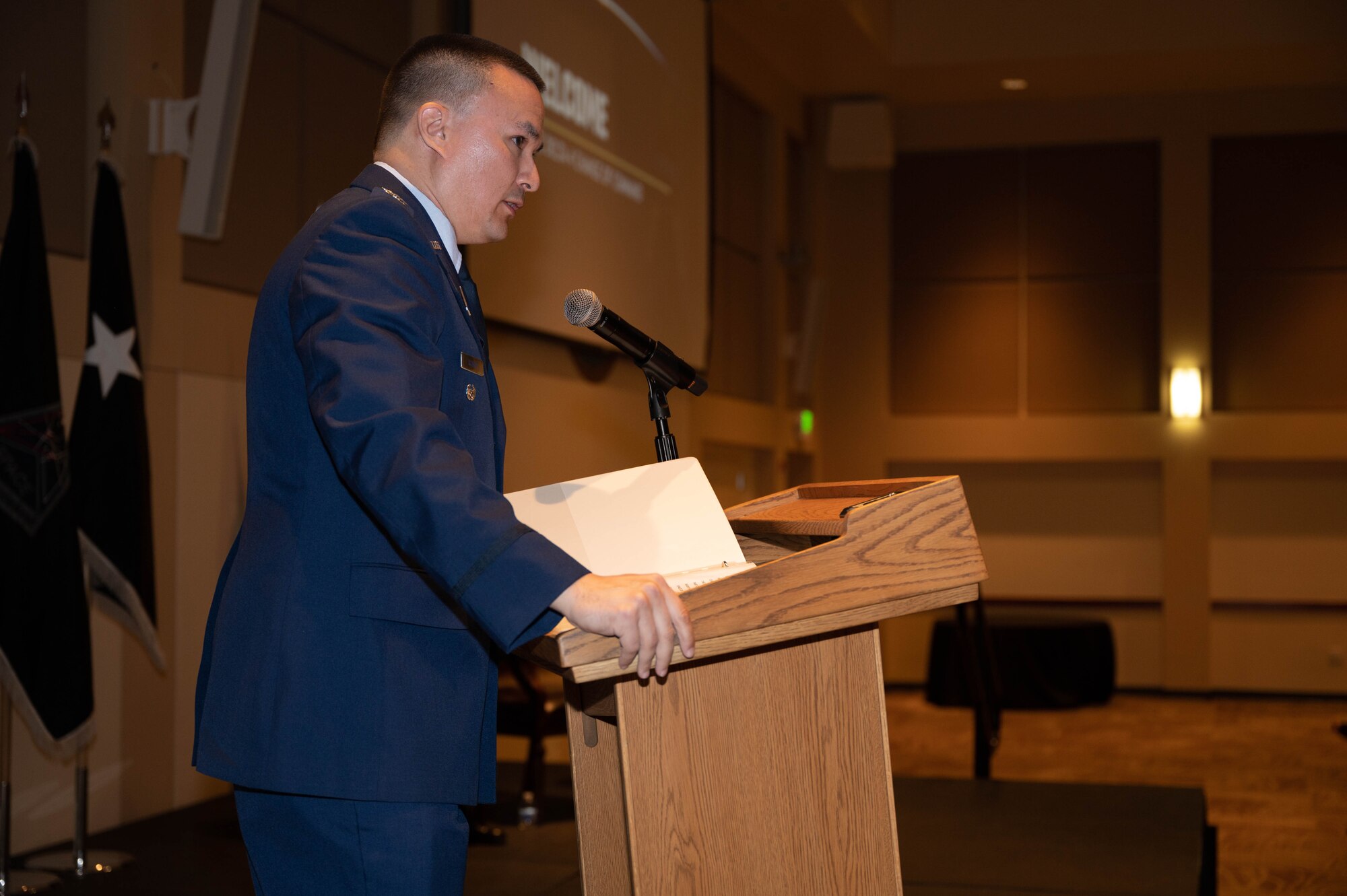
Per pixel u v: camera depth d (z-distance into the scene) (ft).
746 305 25.54
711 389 23.22
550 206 15.03
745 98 25.05
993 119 29.07
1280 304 27.81
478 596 3.14
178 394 10.99
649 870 3.64
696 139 20.16
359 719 3.56
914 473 29.86
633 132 17.60
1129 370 28.60
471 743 3.73
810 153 28.86
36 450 8.82
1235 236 28.07
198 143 10.39
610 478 4.26
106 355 9.57
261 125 11.98
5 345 8.80
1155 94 28.22
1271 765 19.17
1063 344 28.94
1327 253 27.63
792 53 25.20
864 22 23.58
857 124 27.14
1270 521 28.04
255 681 3.62
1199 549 27.81
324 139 12.93
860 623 3.80
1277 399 27.76
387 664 3.60
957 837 9.73
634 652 3.18
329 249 3.66
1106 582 28.81
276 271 3.87
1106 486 28.94
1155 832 9.82
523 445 15.42
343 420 3.28
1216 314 28.14
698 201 20.24
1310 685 27.61
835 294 29.66
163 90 10.89
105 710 10.23
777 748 3.86
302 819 3.66
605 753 4.44
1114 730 22.66
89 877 8.79
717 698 3.80
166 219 10.82
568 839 10.87
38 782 9.63
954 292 29.53
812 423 28.37
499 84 4.14
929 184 29.66
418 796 3.57
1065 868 8.71
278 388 3.80
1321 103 27.55
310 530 3.70
